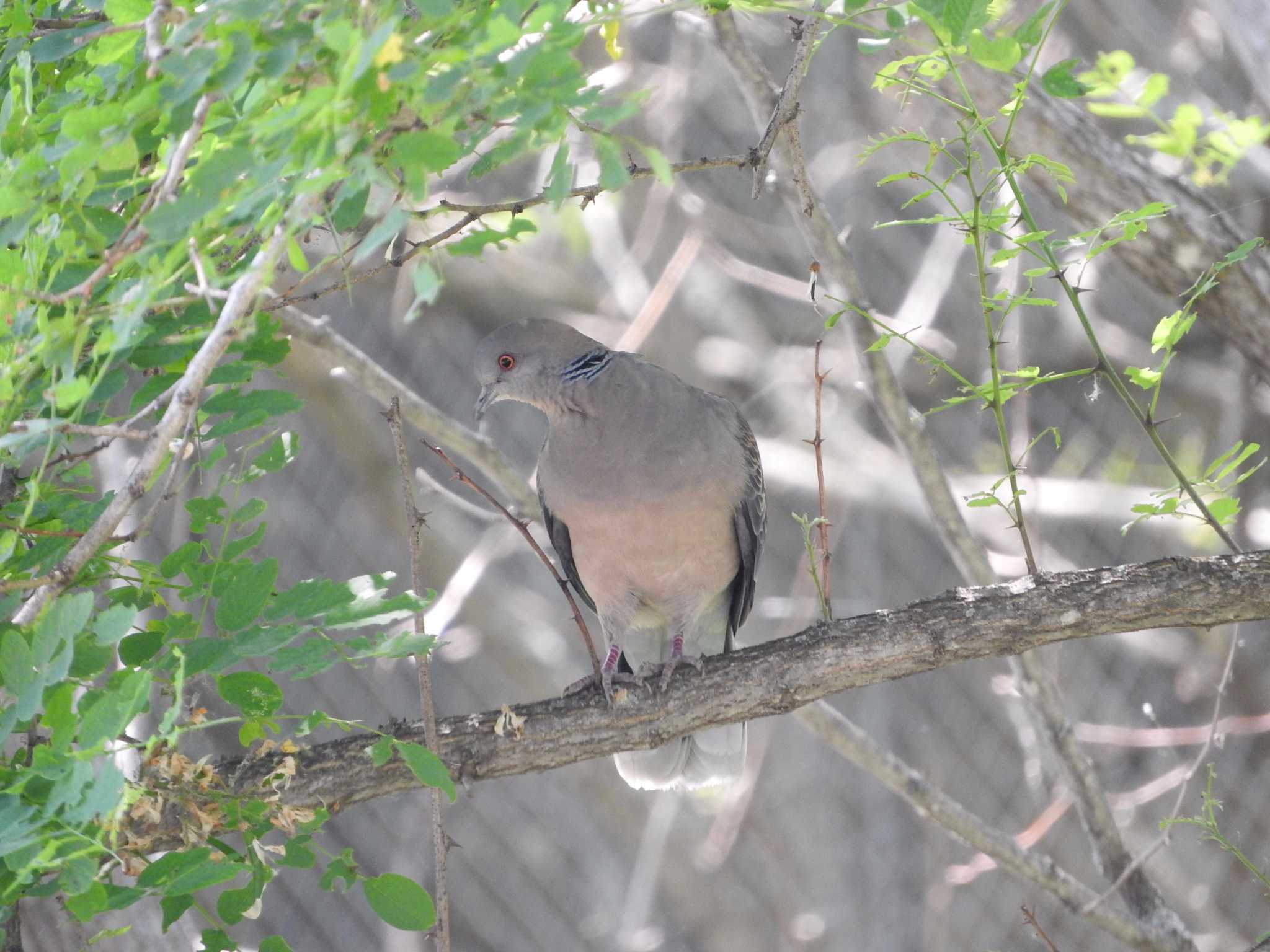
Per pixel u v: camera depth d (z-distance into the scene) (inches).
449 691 637.9
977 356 695.7
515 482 390.0
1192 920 660.7
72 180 175.9
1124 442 698.2
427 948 610.2
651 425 340.5
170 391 230.1
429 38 176.2
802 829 689.0
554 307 682.2
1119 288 711.1
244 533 312.2
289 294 238.7
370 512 606.5
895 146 566.9
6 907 204.2
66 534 206.1
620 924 653.3
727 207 701.3
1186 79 468.1
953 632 283.7
